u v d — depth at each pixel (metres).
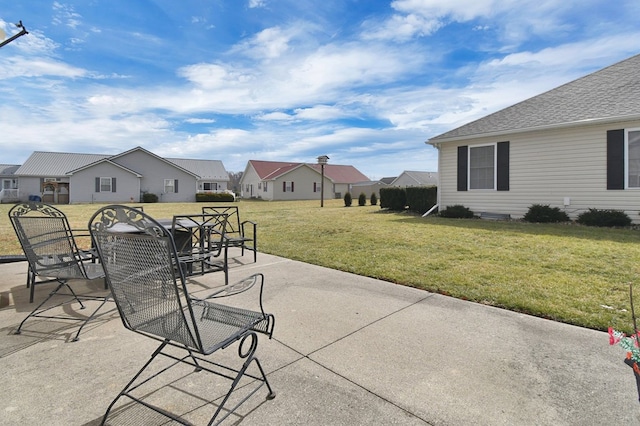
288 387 1.93
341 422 1.64
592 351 2.30
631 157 7.98
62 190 25.36
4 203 22.58
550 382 1.95
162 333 1.66
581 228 7.71
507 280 3.87
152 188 27.81
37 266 2.95
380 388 1.91
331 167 40.88
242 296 3.52
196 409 1.74
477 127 10.64
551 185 9.10
